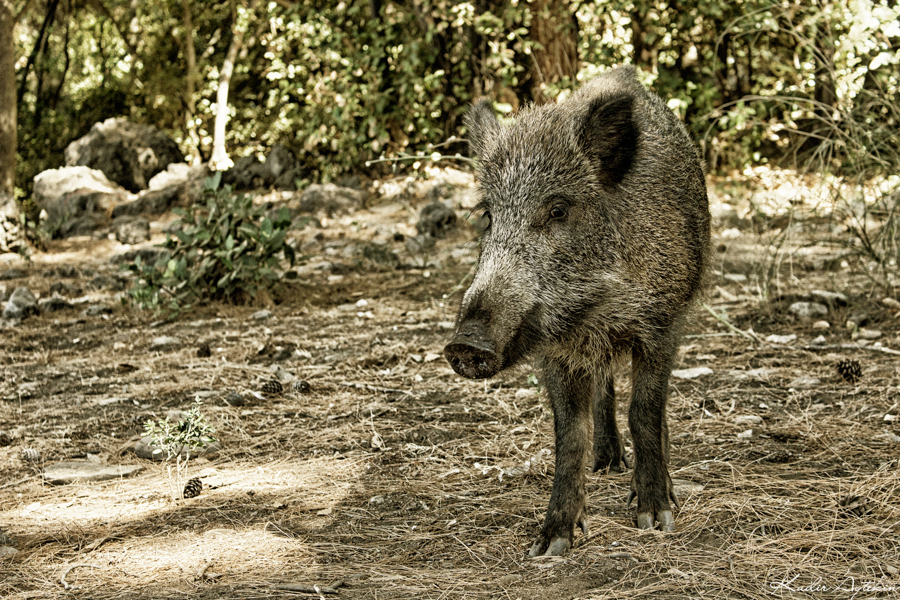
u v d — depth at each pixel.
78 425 8.46
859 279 13.20
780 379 8.95
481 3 22.11
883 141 12.21
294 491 6.63
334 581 5.05
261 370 10.14
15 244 19.97
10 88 21.83
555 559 5.26
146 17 35.75
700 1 20.72
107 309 14.14
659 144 6.11
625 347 5.88
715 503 5.97
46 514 6.32
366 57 22.56
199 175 23.69
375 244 17.83
